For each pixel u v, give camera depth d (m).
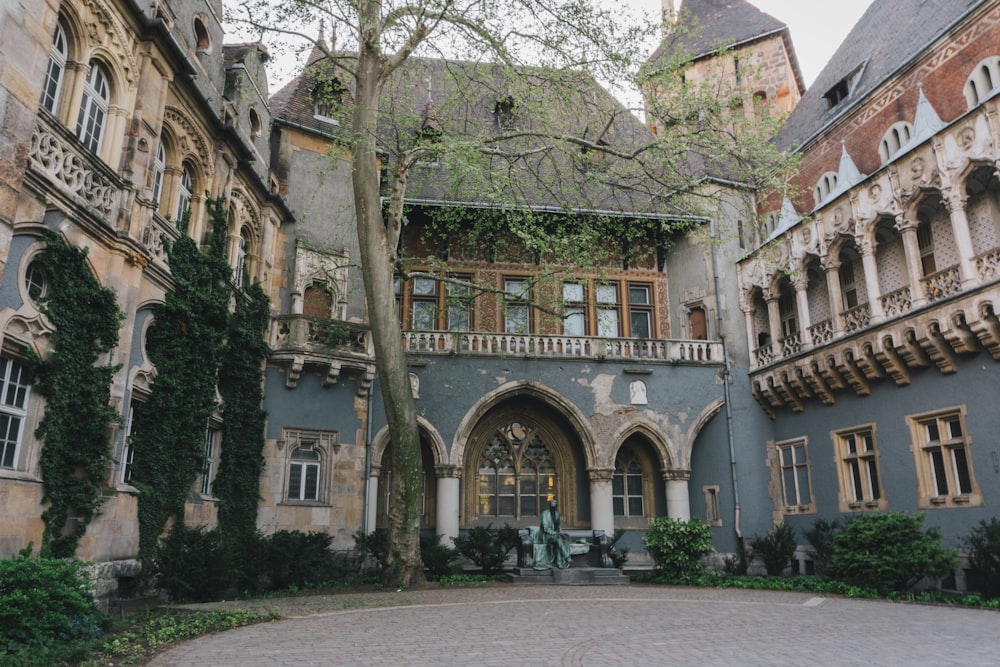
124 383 11.01
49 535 9.37
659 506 22.09
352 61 19.25
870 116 20.16
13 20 8.71
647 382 21.56
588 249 18.02
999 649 7.62
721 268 22.80
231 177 15.73
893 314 17.00
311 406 17.91
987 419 14.86
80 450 10.02
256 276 17.47
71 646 7.07
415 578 14.73
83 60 10.69
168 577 11.88
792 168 17.36
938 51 17.91
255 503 16.48
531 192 21.83
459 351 20.36
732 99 17.58
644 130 24.73
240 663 6.73
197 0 14.77
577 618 10.12
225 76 16.67
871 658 7.07
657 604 12.08
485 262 23.28
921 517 14.16
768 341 22.91
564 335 21.39
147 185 12.09
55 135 9.70
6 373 9.02
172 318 13.01
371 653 7.27
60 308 9.77
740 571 19.44
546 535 17.48
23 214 9.07
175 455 12.84
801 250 20.09
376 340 14.64
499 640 8.13
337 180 20.17
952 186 15.29
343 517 17.75
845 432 18.92
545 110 15.80
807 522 20.00
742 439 21.62
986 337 14.55
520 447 22.20
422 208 21.95
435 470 19.67
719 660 6.94
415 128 19.20
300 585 14.80
